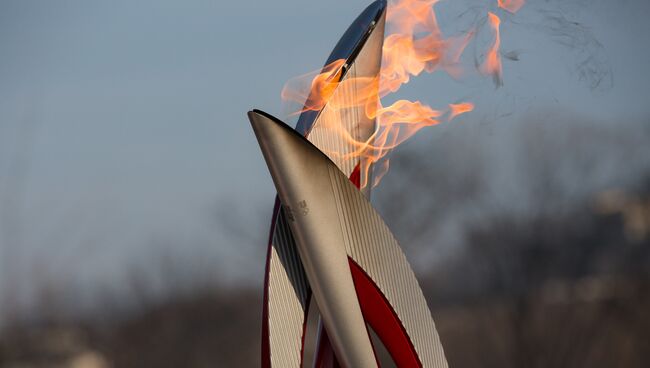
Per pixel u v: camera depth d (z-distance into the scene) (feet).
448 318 113.50
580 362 105.29
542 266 109.09
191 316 117.39
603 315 106.11
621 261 110.93
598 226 111.04
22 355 56.08
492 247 110.32
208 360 118.52
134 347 111.86
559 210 110.83
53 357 67.10
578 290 108.88
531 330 106.11
